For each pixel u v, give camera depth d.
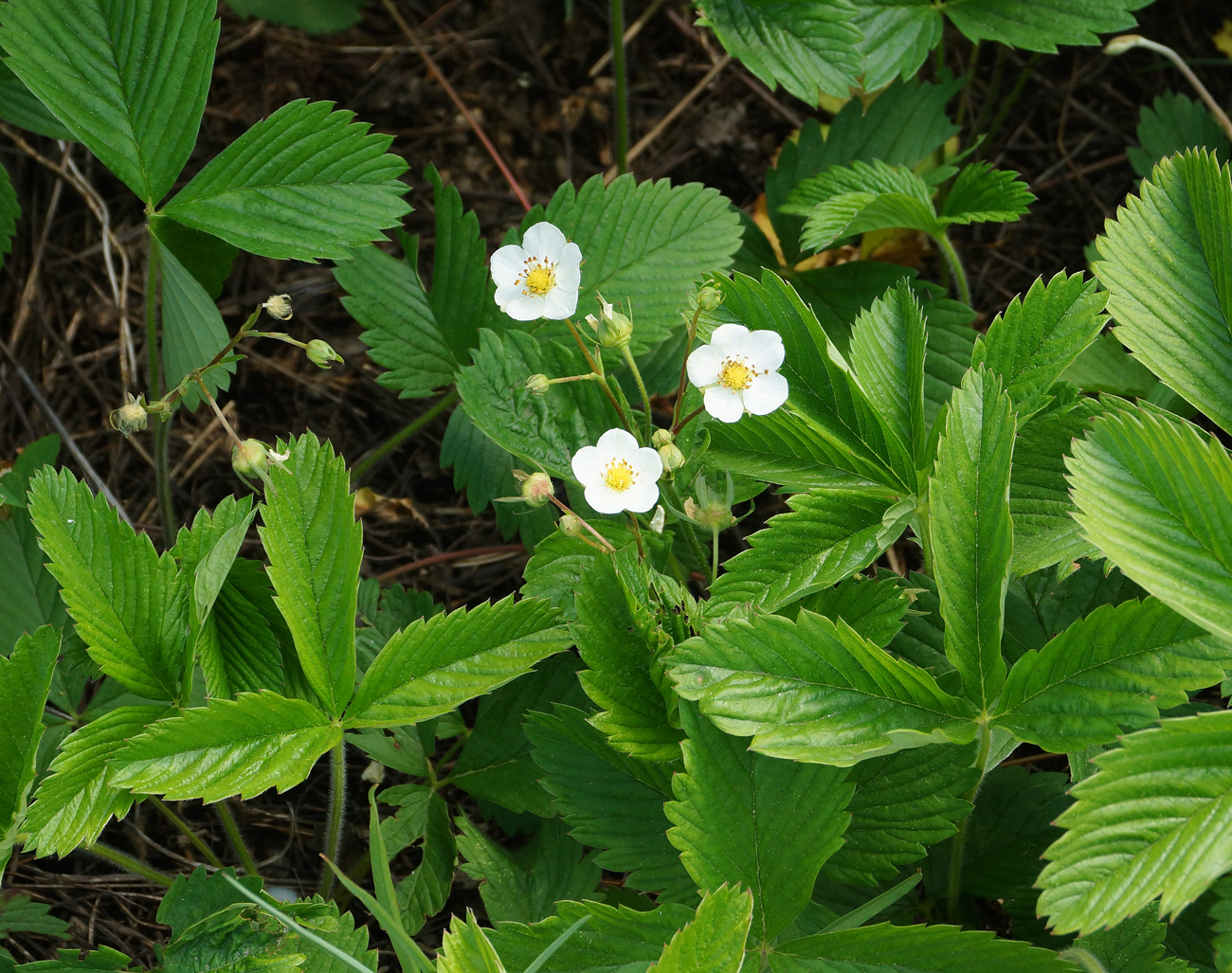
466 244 0.67
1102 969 0.55
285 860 0.67
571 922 0.54
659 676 0.55
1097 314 0.56
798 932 0.56
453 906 0.65
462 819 0.61
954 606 0.54
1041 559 0.57
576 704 0.62
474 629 0.57
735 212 0.66
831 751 0.53
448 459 0.66
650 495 0.56
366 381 0.76
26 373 0.73
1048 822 0.60
